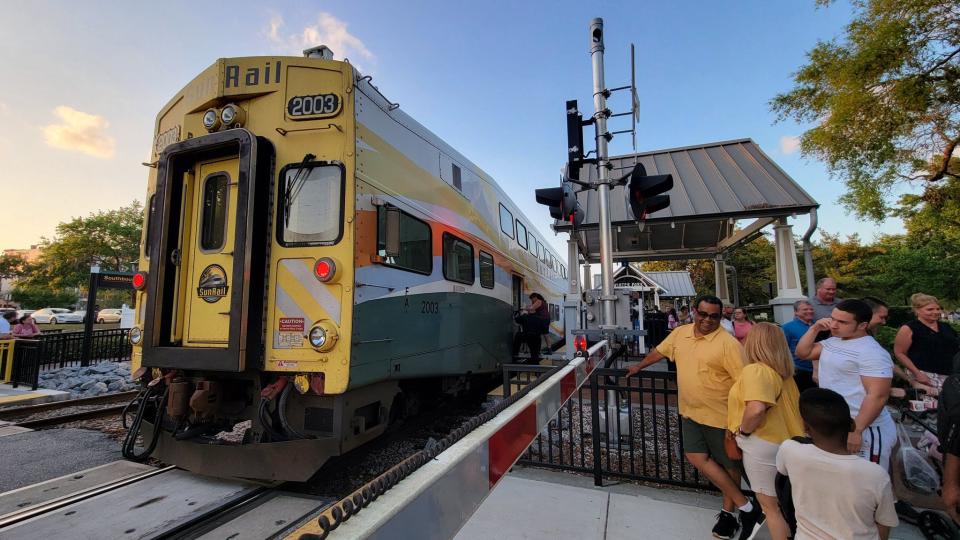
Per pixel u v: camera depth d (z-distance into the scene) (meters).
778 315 9.02
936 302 4.37
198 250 4.34
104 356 12.66
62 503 3.61
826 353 3.25
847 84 9.19
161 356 4.07
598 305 5.50
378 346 4.27
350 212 4.00
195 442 3.88
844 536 2.06
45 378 9.72
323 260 3.88
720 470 3.14
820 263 26.78
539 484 4.04
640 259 14.21
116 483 4.03
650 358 3.88
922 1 8.16
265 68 4.30
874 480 2.02
